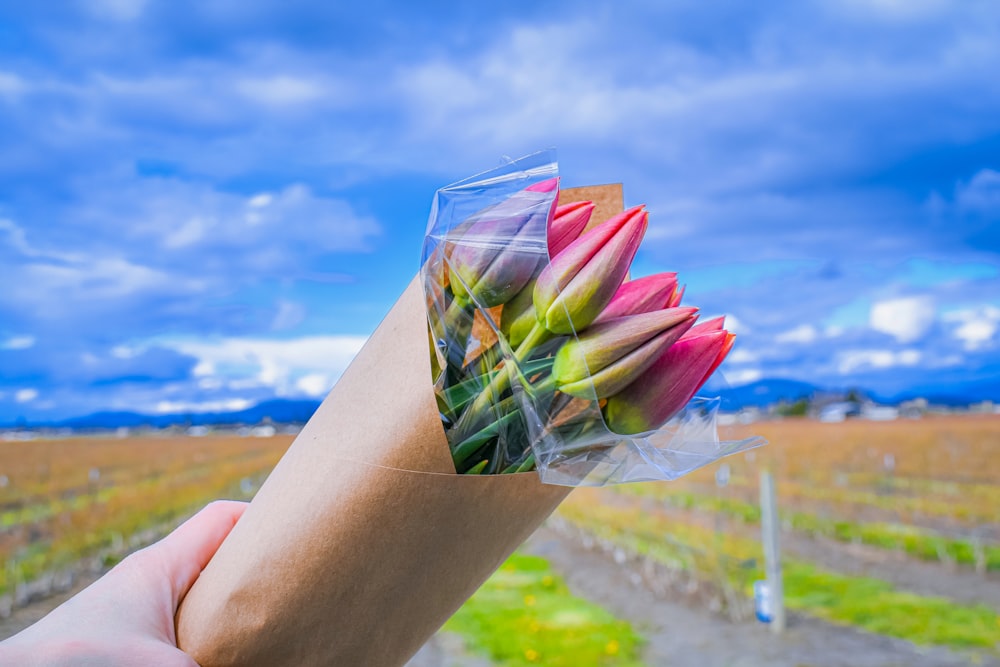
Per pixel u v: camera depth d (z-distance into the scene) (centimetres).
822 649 196
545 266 31
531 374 31
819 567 239
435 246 32
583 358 30
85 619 32
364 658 35
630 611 213
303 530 33
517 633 202
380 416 33
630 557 246
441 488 32
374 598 34
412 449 32
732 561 245
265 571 33
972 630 197
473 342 32
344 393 34
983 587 216
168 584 36
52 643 30
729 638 203
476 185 34
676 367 31
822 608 219
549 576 237
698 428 34
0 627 164
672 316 30
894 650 191
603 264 30
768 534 220
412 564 34
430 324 32
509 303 31
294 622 34
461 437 32
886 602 212
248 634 34
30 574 181
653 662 190
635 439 32
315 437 34
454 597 36
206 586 35
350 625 34
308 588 33
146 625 33
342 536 33
